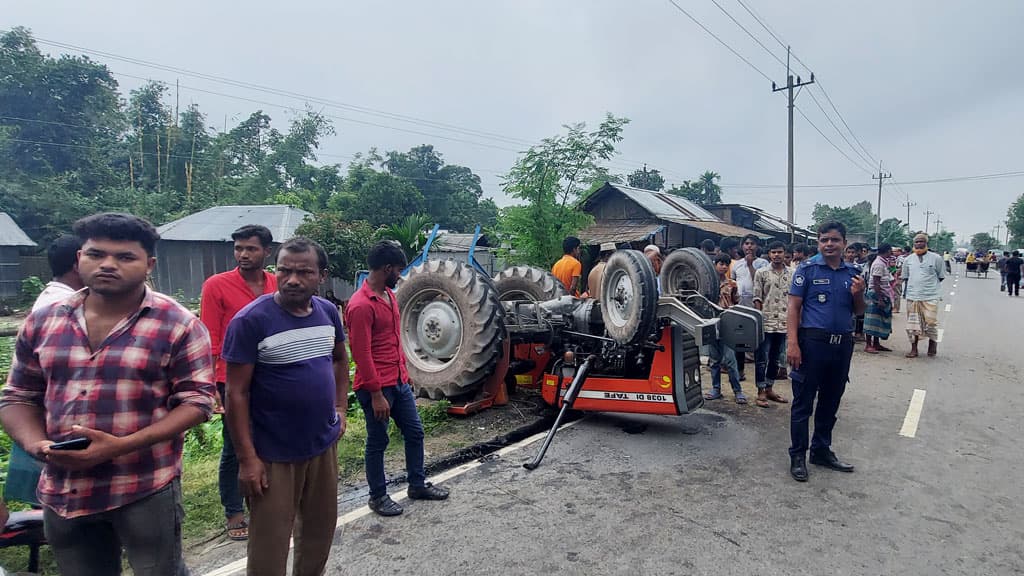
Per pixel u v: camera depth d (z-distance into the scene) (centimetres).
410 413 382
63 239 304
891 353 909
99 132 3077
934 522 361
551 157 1367
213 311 340
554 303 597
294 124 4194
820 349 425
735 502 388
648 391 520
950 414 588
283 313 247
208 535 344
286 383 244
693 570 306
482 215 4309
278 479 245
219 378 339
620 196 2053
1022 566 313
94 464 189
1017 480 425
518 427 546
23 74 2723
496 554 321
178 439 219
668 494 400
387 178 3091
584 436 524
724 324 477
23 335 204
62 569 211
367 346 349
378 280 362
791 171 2128
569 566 309
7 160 2531
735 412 603
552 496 397
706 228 1859
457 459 473
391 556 319
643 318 479
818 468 449
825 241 427
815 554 323
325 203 3650
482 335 555
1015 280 2027
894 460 465
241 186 3653
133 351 201
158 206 2988
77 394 196
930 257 857
